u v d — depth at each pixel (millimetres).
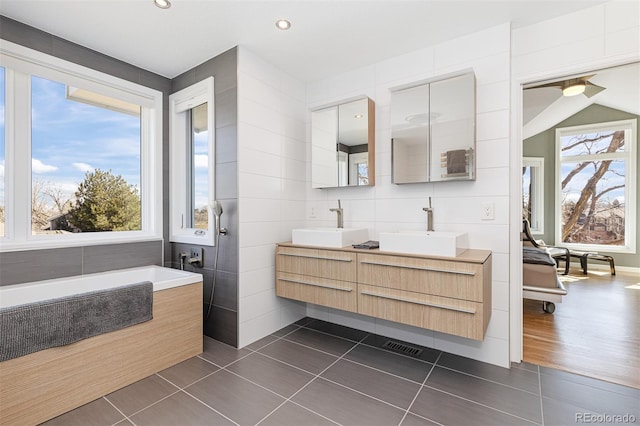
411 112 2439
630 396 1780
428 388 1872
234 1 1909
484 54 2236
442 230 2428
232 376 2014
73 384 1683
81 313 1715
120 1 1892
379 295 2168
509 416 1608
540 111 4254
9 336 1475
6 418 1464
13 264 2104
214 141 2604
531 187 6141
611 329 2799
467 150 2215
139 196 2932
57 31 2225
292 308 3010
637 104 4785
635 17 1856
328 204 3051
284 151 2900
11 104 2146
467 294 1848
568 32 2039
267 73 2707
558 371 2072
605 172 5570
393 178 2516
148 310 2018
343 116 2812
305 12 2031
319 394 1811
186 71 2846
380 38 2348
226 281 2518
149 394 1815
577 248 5777
